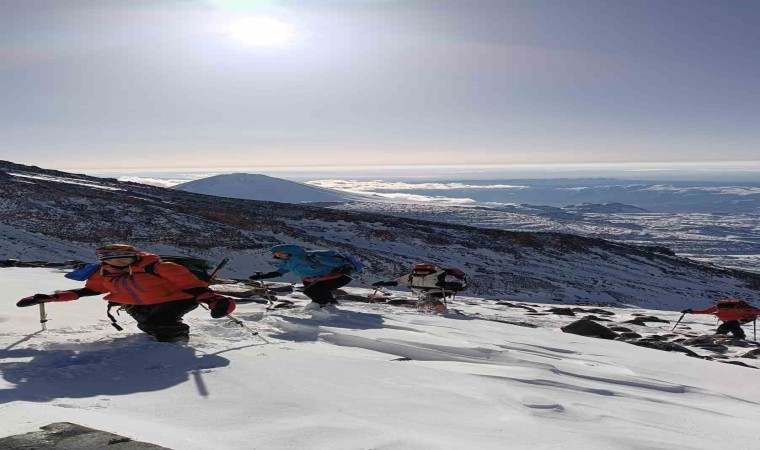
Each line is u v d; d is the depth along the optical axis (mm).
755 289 50750
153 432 3393
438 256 42406
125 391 4387
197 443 3266
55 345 5906
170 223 38812
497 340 8594
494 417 4242
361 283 31906
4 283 10805
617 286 41312
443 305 11844
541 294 35469
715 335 14242
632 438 3992
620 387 6188
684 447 3936
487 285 35719
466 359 6840
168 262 6402
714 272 55312
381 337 7402
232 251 35062
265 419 3822
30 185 42875
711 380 7457
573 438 3867
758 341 15867
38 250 29516
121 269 6277
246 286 12383
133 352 5730
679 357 8758
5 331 6566
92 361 5379
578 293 37188
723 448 4102
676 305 38062
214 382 4742
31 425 3244
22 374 4707
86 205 40031
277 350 6191
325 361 5730
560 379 6035
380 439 3490
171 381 4746
